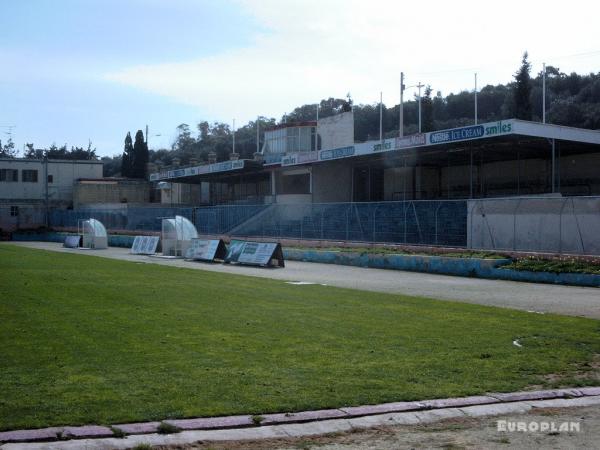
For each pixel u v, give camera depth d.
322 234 38.50
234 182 67.75
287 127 60.19
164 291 18.19
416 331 11.83
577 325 12.80
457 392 7.71
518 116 56.53
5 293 17.16
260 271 28.20
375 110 99.81
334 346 10.26
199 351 9.70
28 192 79.44
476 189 47.75
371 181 53.25
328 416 6.79
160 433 6.18
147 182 79.81
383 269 30.08
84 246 50.88
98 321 12.47
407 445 6.11
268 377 8.19
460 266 26.59
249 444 6.07
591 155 41.12
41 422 6.26
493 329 12.19
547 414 7.16
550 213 26.92
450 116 91.38
